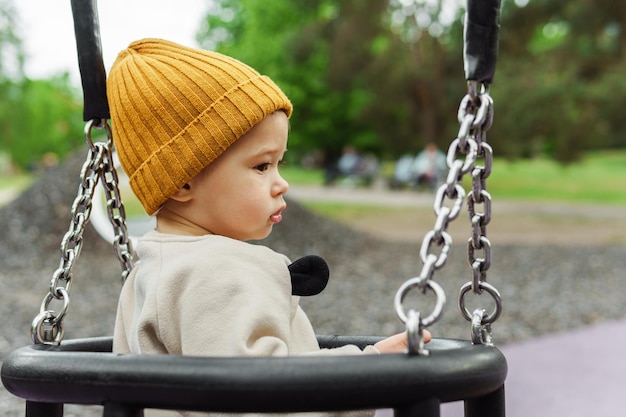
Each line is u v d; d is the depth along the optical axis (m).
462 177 1.21
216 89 1.49
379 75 23.86
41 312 1.53
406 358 1.13
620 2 17.05
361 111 26.58
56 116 51.69
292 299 1.50
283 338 1.34
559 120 17.56
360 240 10.84
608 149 45.62
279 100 1.53
